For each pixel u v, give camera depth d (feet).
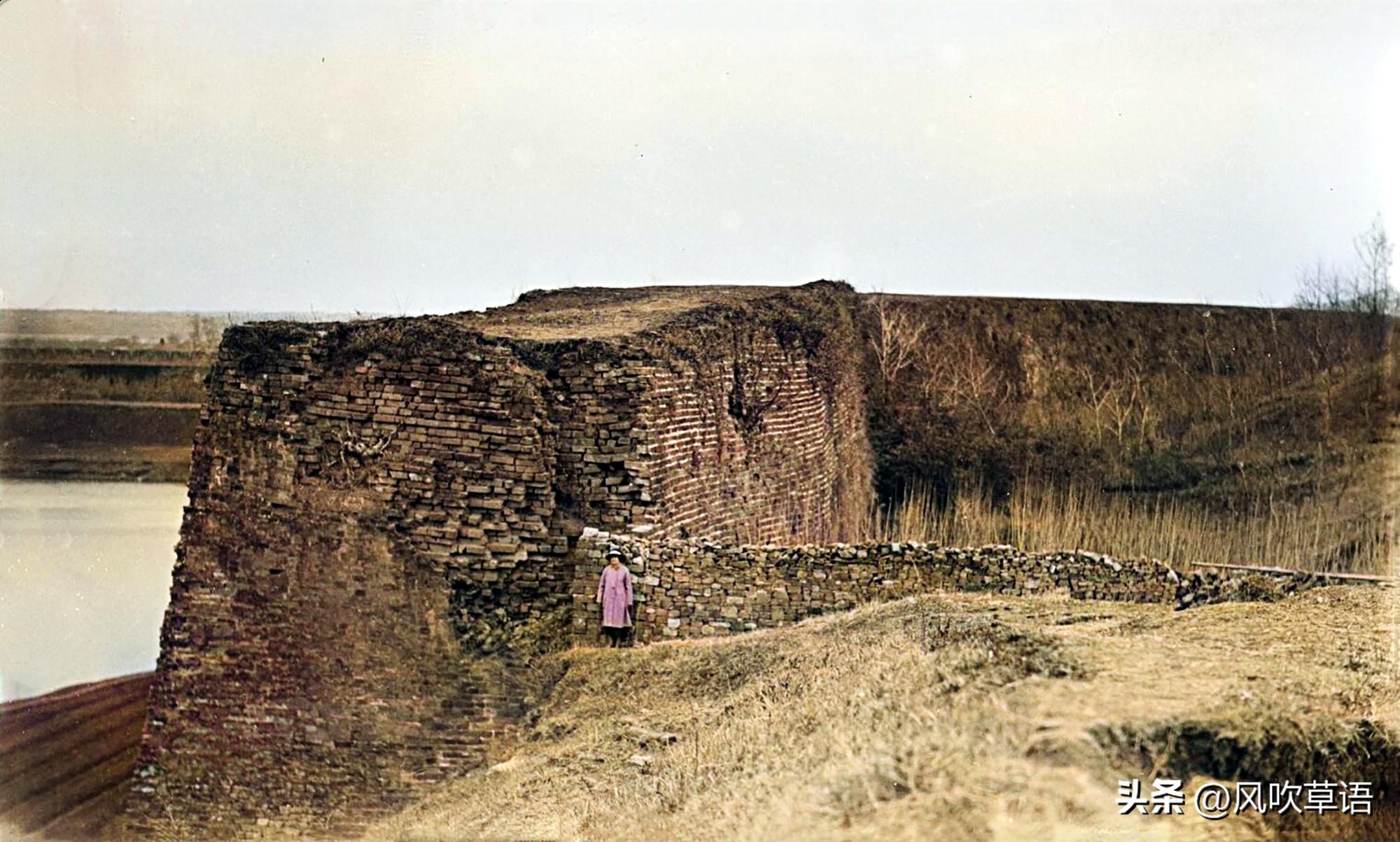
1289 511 113.39
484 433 68.69
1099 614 57.98
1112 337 134.21
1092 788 38.47
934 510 122.52
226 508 69.87
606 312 87.15
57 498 80.02
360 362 70.18
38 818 66.74
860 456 120.16
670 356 74.59
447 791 60.18
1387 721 43.70
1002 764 39.65
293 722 65.72
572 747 56.75
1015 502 122.31
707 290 104.78
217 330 84.12
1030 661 47.50
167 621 68.23
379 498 68.69
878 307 131.13
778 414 92.17
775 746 47.65
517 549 67.62
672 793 47.09
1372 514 110.93
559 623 66.54
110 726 71.00
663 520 70.18
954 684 46.83
